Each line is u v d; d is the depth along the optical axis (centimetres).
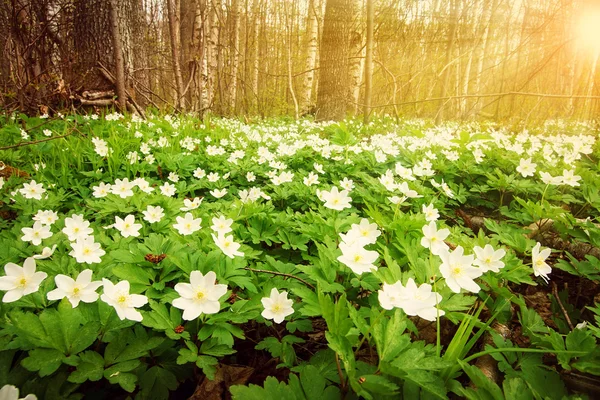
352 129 1034
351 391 148
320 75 1209
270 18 2877
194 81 1203
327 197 295
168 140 666
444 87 1434
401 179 459
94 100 916
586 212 434
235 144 714
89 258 197
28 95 868
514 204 430
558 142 830
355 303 222
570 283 307
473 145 629
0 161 470
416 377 132
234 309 192
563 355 174
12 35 843
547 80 1509
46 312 152
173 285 213
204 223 302
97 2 901
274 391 141
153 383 161
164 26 2102
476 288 161
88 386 162
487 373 180
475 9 2042
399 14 1944
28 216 353
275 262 246
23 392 139
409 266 223
